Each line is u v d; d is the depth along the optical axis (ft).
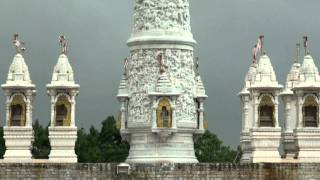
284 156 313.73
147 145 275.80
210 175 265.34
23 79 278.87
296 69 324.39
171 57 277.64
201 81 291.58
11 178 261.44
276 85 277.85
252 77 311.68
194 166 264.93
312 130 278.05
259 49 287.48
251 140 278.67
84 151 437.17
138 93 278.26
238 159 381.40
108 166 264.11
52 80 276.62
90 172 263.49
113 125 453.58
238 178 266.36
